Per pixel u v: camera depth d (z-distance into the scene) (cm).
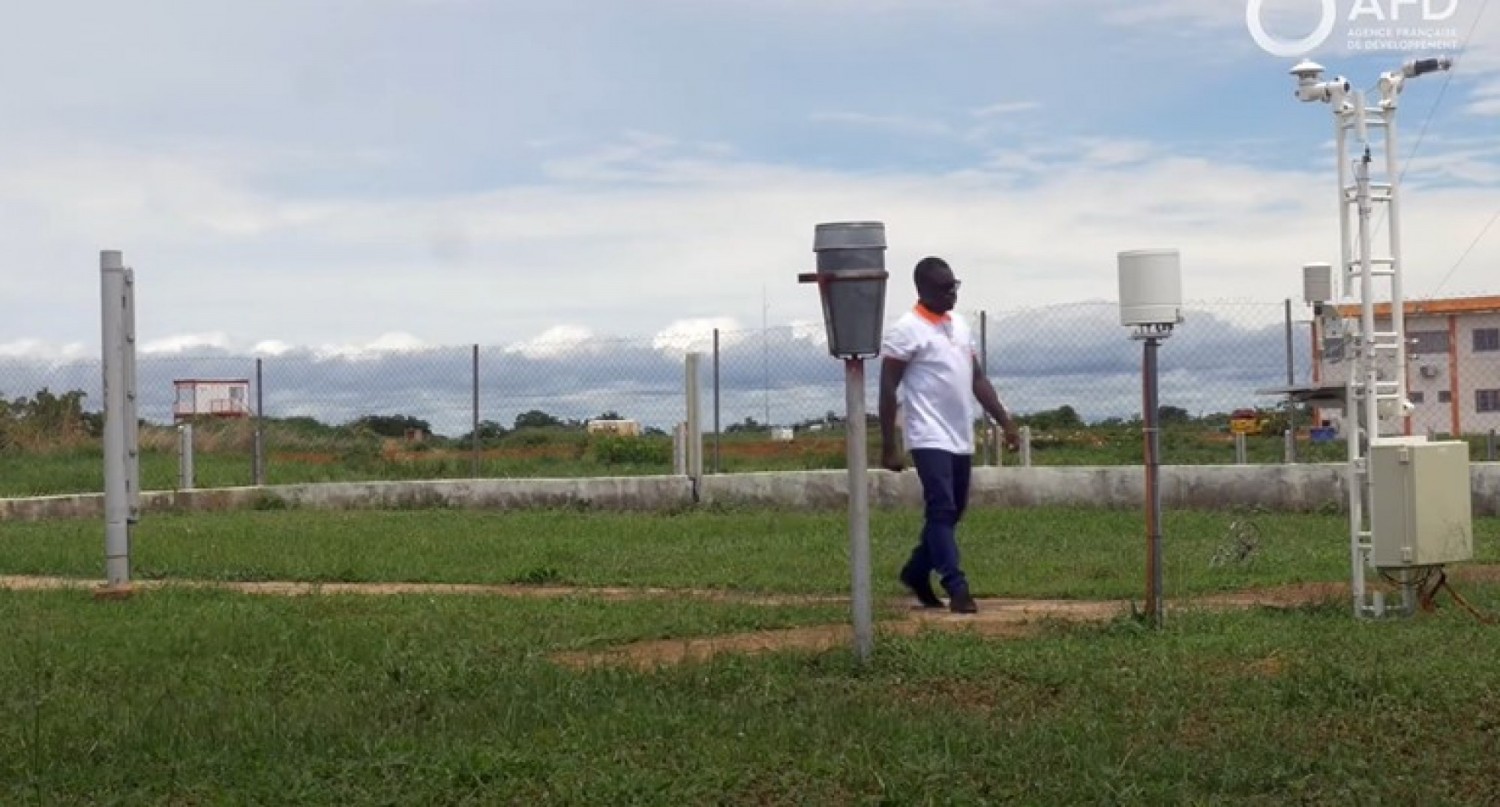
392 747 673
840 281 821
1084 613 1053
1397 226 1011
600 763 649
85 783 646
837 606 1083
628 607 1084
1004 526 1664
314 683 842
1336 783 618
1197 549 1430
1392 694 744
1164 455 1988
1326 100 1013
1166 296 940
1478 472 1770
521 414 2222
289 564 1414
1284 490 1836
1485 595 1081
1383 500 991
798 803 605
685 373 2077
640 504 2061
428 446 2447
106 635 995
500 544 1552
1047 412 1930
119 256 1221
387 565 1397
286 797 618
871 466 2039
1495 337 2164
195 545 1574
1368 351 1002
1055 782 618
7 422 2877
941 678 812
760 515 1891
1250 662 836
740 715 719
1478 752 663
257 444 2317
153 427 2852
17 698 807
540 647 931
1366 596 1052
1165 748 663
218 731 713
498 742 680
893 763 639
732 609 1064
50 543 1641
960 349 1056
